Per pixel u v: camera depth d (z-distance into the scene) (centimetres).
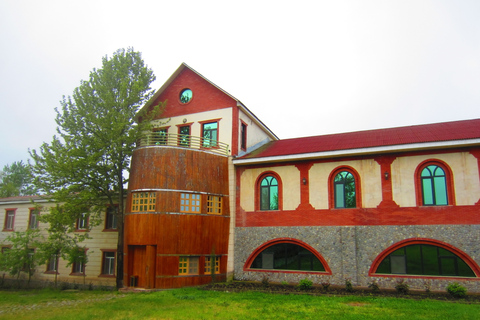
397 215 1812
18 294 2191
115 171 2205
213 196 2134
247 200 2195
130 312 1350
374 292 1700
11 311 1530
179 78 2555
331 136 2436
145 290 1838
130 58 2269
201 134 2403
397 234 1798
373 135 2189
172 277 1894
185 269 1961
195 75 2503
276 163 2155
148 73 2320
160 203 1944
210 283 2020
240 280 2106
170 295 1666
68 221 2081
